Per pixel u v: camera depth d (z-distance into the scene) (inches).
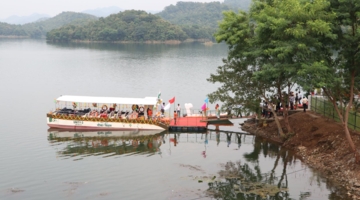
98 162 1785.2
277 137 2090.3
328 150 1734.7
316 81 1423.5
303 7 1473.9
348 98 1734.7
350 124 1801.2
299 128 2028.8
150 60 6569.9
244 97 2130.9
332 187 1464.1
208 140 2151.8
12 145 2034.9
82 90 3774.6
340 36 1478.8
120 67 5580.7
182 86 3998.5
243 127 2391.7
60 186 1503.4
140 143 2096.5
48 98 3373.5
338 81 1450.5
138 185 1513.3
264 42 1705.2
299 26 1457.9
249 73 2038.6
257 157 1841.8
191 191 1454.2
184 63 6102.4
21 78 4559.5
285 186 1491.1
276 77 1675.7
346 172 1523.1
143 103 2332.7
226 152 1931.6
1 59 6771.7
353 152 1581.0
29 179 1572.3
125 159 1830.7
